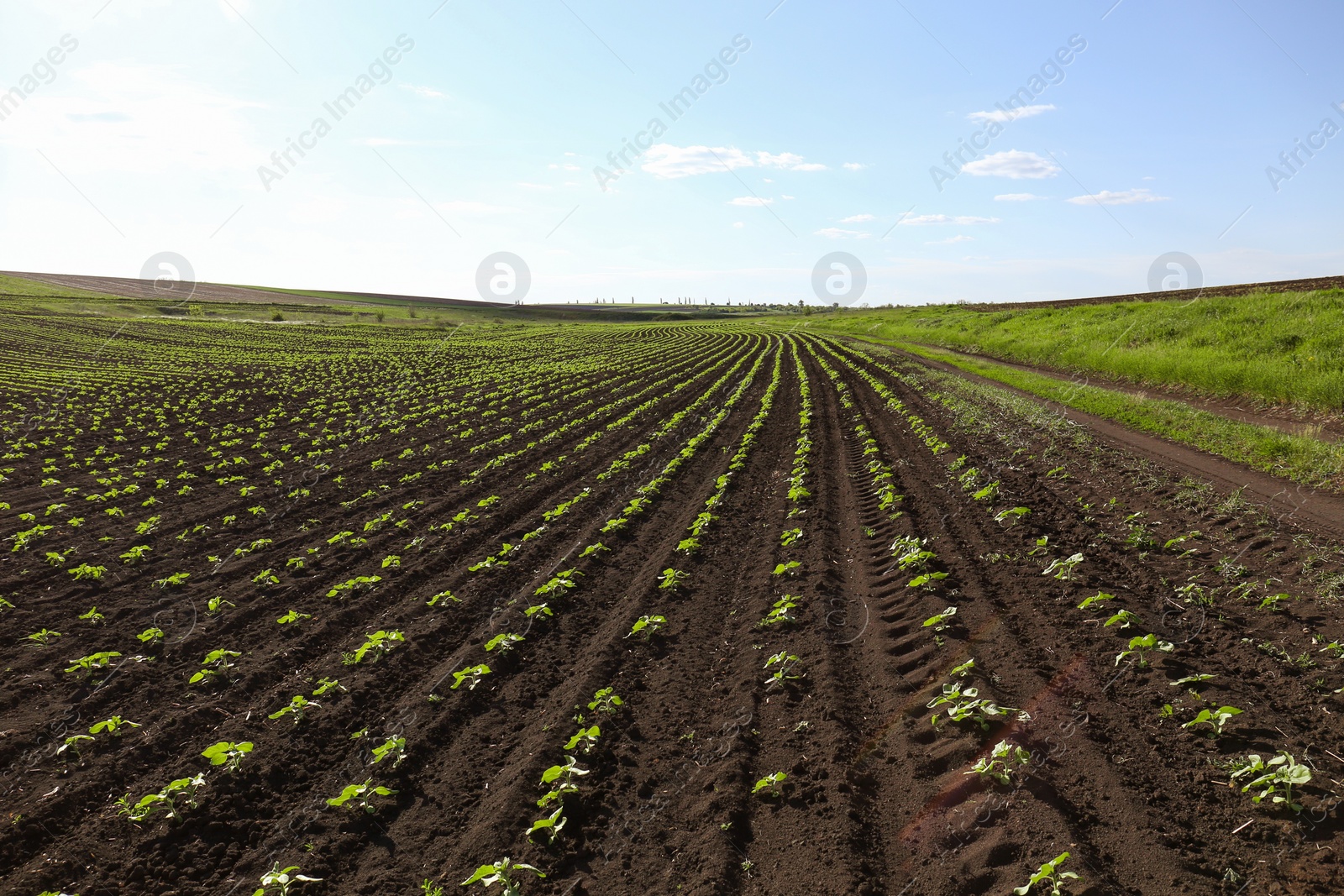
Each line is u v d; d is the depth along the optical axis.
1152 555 8.98
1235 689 5.73
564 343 67.50
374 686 7.48
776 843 4.82
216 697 7.36
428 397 32.97
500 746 6.41
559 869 4.82
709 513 12.55
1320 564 8.09
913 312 77.44
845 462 16.16
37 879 4.89
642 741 6.25
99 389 31.95
